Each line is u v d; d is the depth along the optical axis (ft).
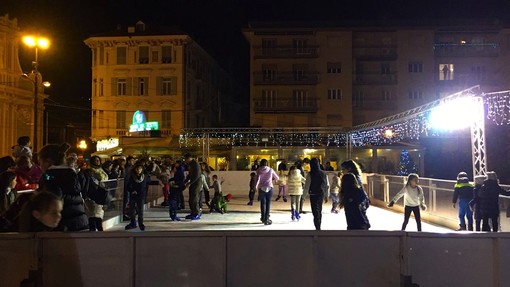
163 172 68.49
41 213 15.05
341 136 127.13
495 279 17.65
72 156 20.11
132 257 17.11
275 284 17.51
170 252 17.31
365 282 17.61
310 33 176.35
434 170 150.71
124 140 142.72
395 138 129.49
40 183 18.04
